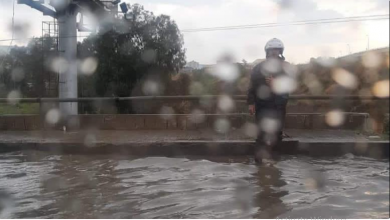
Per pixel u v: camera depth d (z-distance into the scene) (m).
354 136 8.27
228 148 7.48
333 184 5.09
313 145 7.30
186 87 14.20
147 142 7.73
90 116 10.66
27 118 10.80
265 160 6.83
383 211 4.00
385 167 6.22
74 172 6.05
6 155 7.72
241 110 11.52
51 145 8.02
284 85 6.49
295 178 5.44
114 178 5.62
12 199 4.59
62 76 12.70
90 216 3.93
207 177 5.55
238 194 4.64
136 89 14.80
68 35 12.63
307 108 11.26
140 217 3.87
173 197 4.55
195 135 8.95
